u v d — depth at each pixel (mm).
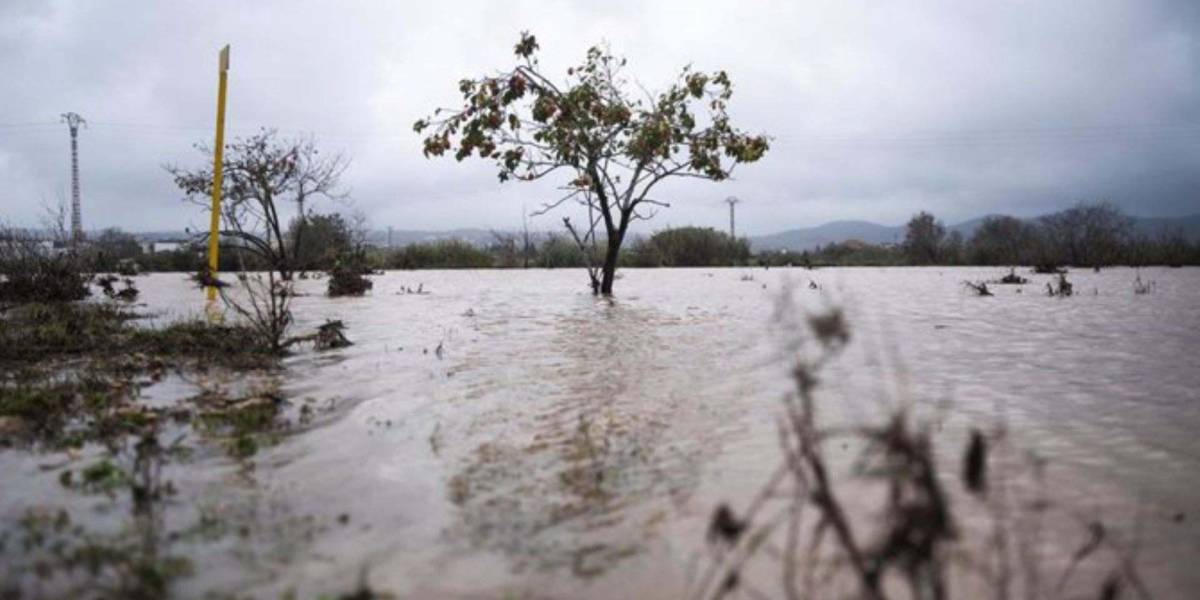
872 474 1922
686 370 6102
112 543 2705
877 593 1894
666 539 2730
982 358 6711
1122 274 23359
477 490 3279
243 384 5625
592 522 2904
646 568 2504
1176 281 19125
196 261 29359
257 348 7258
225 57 12742
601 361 6586
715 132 14055
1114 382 5590
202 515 2939
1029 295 14414
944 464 3533
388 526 2877
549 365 6398
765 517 2891
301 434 4215
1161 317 10102
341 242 27156
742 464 3582
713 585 2361
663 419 4484
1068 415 4539
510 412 4695
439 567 2529
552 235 37938
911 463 1875
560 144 13625
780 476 2123
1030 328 8984
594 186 14414
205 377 5934
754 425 4316
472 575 2473
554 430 4262
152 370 6230
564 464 3631
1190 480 3318
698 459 3680
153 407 4852
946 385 5469
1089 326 9141
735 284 18953
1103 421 4391
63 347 7348
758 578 2389
